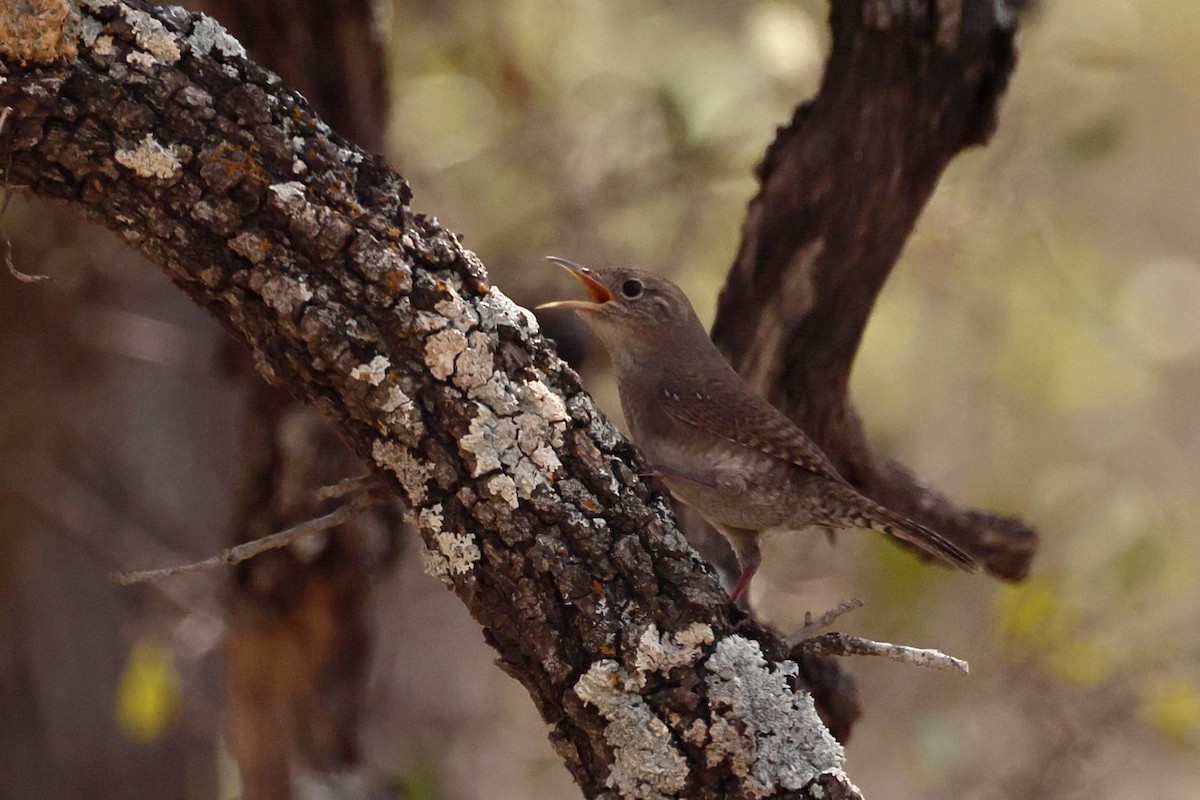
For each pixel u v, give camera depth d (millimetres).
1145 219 20266
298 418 9727
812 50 12984
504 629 5992
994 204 12422
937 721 13016
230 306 5832
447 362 5840
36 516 13625
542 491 5922
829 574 13078
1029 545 9391
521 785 17578
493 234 14125
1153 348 15625
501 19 14211
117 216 5715
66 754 13586
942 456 15703
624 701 5887
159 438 14594
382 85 9875
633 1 14812
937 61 7879
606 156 14234
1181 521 13945
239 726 10406
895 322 14477
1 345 13258
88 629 13812
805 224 8242
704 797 5895
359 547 9969
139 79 5582
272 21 9352
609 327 8992
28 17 5398
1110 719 12219
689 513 9109
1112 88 14688
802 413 8688
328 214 5727
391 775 11383
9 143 5516
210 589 13242
